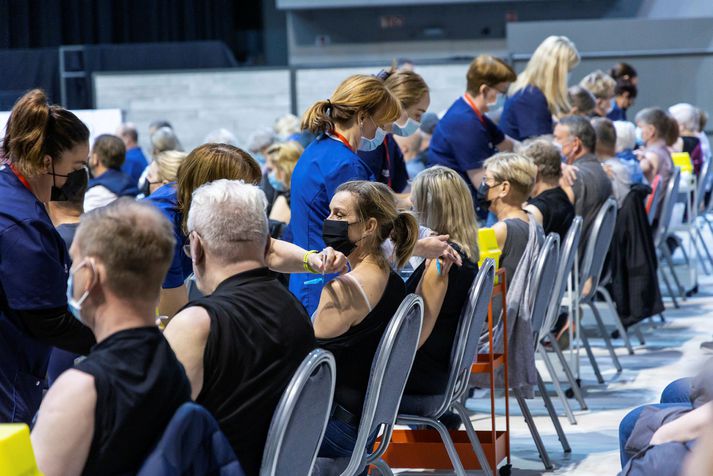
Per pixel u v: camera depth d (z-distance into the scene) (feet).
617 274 28.99
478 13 69.56
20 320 12.02
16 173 12.25
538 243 20.20
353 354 13.17
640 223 28.78
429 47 70.49
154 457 8.21
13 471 7.48
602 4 67.36
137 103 56.95
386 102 16.58
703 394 10.75
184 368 9.70
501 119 29.30
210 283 10.75
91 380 8.27
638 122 35.12
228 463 8.65
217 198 10.71
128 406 8.34
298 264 13.08
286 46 77.00
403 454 16.99
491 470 16.87
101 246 8.62
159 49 58.03
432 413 15.69
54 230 12.27
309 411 10.39
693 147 41.01
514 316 18.79
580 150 26.86
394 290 13.55
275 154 27.27
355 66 56.13
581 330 27.35
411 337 13.20
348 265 13.62
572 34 53.83
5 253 11.80
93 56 57.06
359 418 13.16
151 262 8.70
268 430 10.23
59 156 12.29
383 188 13.67
